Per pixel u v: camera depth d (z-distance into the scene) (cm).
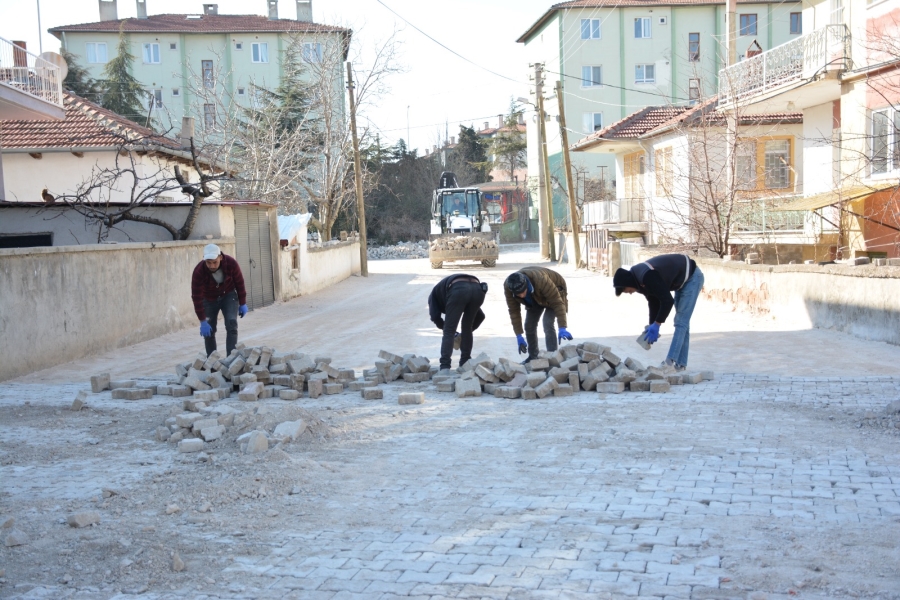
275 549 460
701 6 5350
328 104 3822
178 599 398
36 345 1159
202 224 1891
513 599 383
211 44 5844
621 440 666
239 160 3544
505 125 7612
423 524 491
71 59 4884
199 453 661
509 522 488
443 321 997
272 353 958
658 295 866
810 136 2362
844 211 1847
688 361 1091
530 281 917
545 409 796
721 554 426
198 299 1056
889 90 1759
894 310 1118
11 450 685
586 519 487
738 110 2194
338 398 885
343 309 2081
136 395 907
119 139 2227
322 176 3941
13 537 468
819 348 1135
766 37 5359
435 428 733
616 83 5425
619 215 3175
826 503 497
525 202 6988
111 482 593
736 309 1659
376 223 6631
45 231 1869
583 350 927
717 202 2184
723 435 667
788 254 2275
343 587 406
